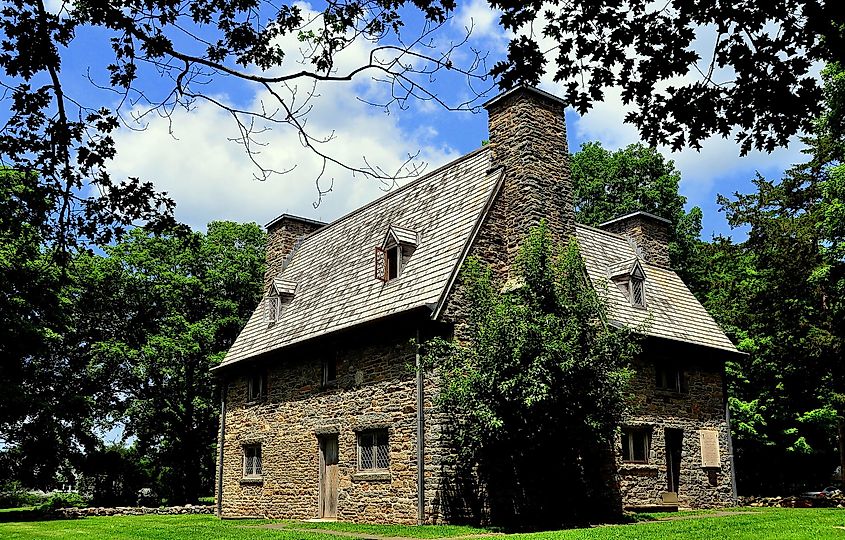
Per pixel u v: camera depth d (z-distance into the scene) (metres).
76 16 7.36
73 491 47.06
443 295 18.55
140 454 39.88
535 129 21.12
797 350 27.64
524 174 20.53
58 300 29.69
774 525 14.68
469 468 18.14
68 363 34.62
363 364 20.42
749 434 29.89
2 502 46.53
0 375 27.34
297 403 22.98
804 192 31.25
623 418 17.50
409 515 17.92
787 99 7.27
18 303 27.61
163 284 37.34
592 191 40.91
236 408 26.52
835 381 27.81
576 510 17.88
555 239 20.47
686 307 25.12
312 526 18.83
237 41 7.75
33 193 9.05
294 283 27.41
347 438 20.55
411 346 18.78
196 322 37.59
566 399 16.03
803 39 7.04
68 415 30.69
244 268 40.31
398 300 20.09
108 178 8.89
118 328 37.25
